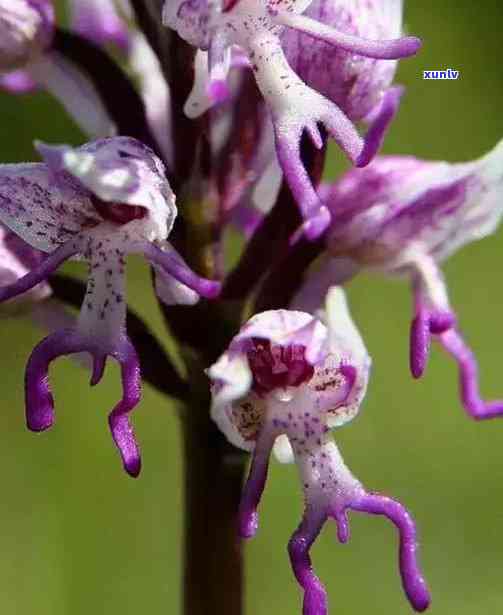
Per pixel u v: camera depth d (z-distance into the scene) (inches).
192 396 5.5
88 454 8.3
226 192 5.5
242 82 5.4
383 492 8.5
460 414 8.6
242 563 5.7
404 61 9.4
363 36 5.2
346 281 5.6
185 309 5.4
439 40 9.4
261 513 8.2
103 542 8.2
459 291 9.0
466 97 9.4
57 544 8.2
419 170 5.6
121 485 8.3
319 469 5.0
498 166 5.6
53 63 5.7
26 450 8.3
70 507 8.2
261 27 4.9
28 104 8.8
